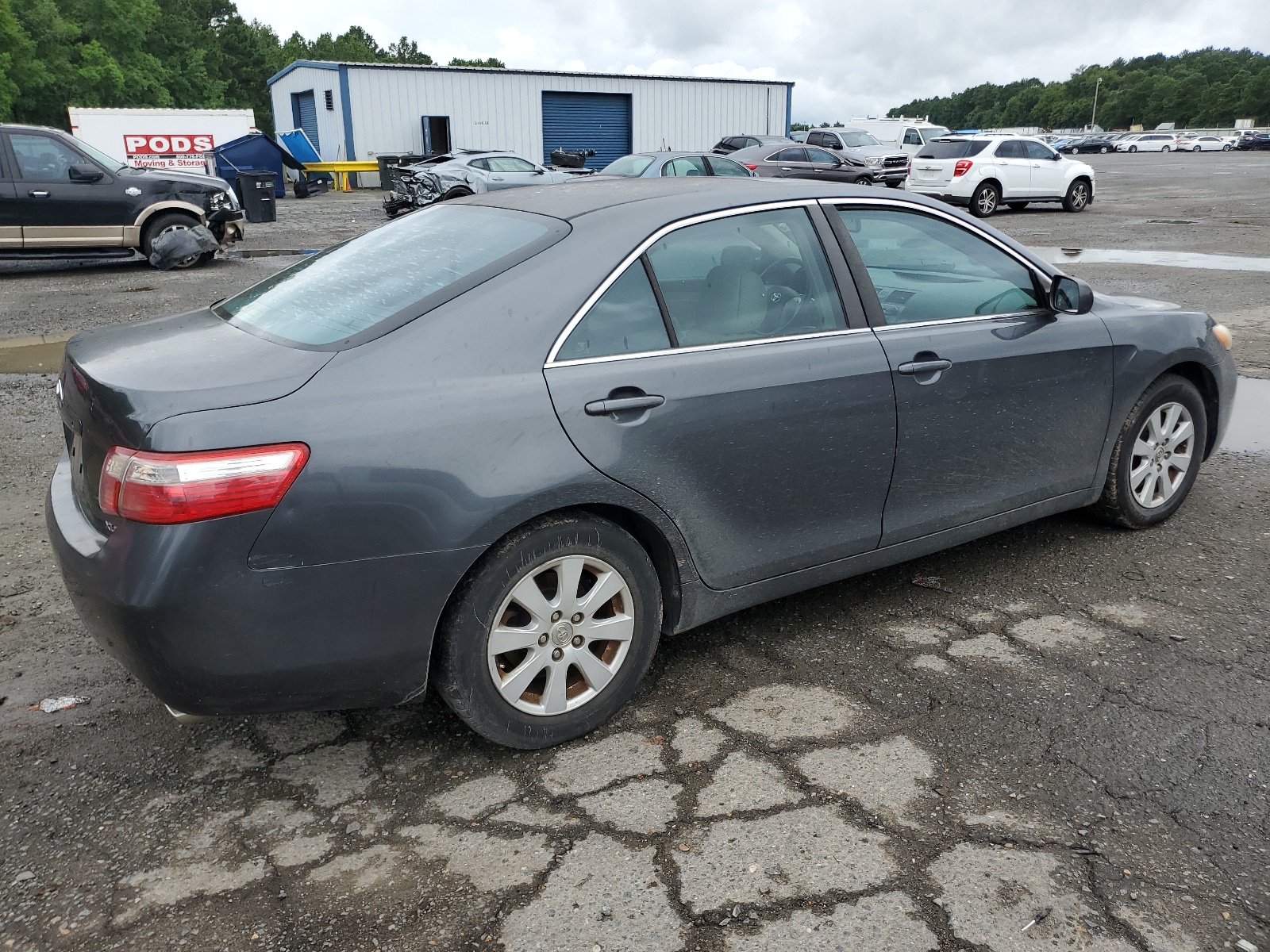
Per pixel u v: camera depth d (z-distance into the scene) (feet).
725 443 9.12
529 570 8.23
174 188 41.98
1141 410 12.95
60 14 203.82
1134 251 45.06
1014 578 12.41
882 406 10.13
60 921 6.78
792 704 9.53
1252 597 11.74
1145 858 7.31
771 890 6.98
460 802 8.07
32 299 34.60
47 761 8.65
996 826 7.68
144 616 7.01
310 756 8.76
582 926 6.67
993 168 63.72
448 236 9.67
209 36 312.09
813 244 10.18
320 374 7.55
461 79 107.55
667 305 9.05
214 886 7.12
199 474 6.91
